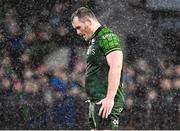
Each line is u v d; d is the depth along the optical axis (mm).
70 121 21672
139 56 21688
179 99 21641
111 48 13359
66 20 21750
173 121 21656
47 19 21766
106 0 21656
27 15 21750
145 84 21641
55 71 21750
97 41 13641
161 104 21641
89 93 13859
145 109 21656
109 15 21672
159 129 21641
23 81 21766
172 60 21656
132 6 21656
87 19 13789
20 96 21719
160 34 21672
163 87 21656
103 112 13312
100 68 13680
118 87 13703
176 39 21719
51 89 21703
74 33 21734
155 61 21672
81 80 21734
